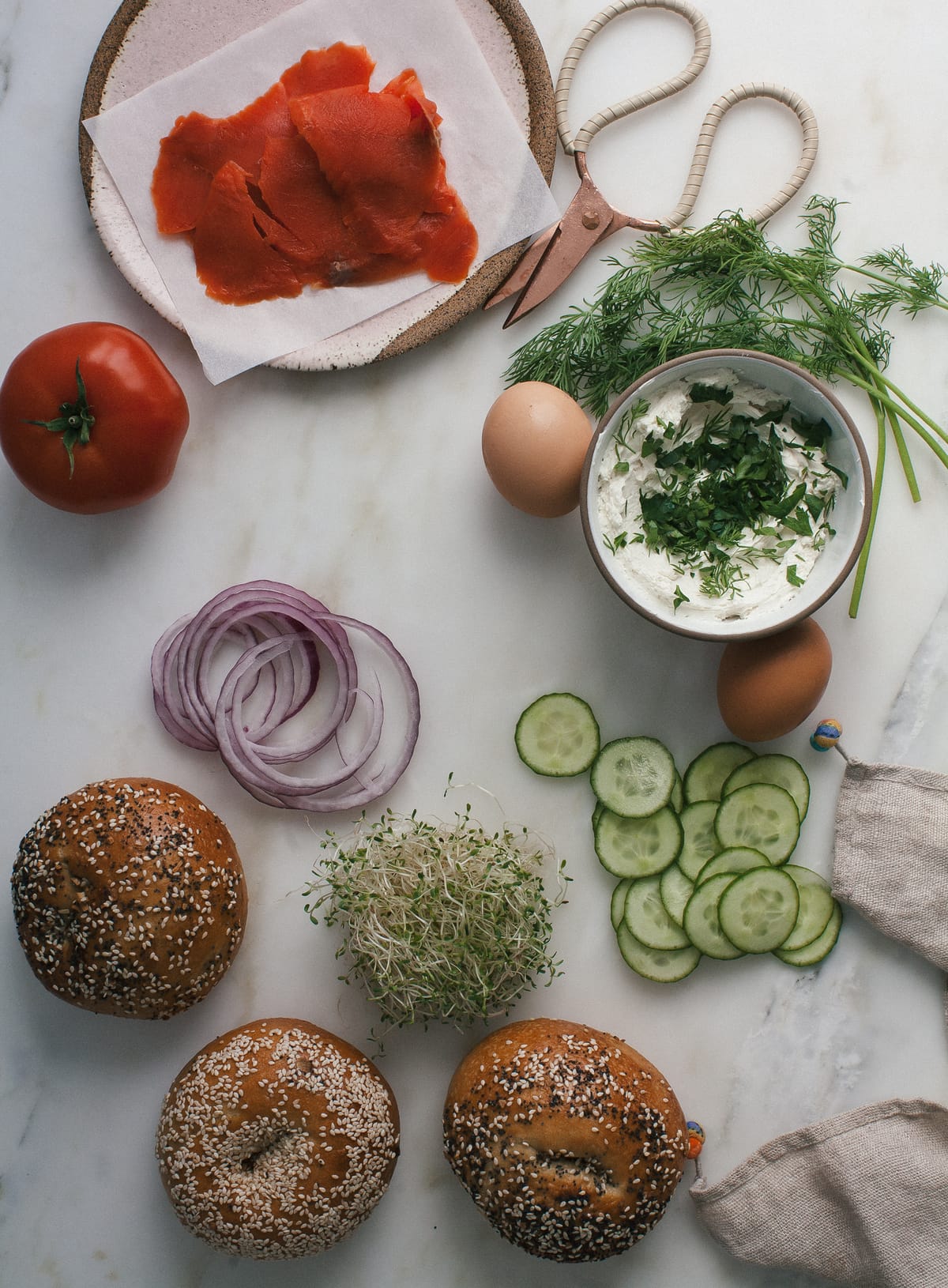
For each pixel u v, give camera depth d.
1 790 1.43
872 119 1.40
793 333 1.39
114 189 1.35
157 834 1.27
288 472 1.42
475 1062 1.28
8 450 1.30
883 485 1.40
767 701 1.25
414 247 1.34
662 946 1.36
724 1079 1.40
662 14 1.39
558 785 1.41
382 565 1.42
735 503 1.27
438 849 1.30
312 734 1.39
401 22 1.32
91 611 1.43
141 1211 1.41
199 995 1.30
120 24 1.32
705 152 1.35
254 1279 1.40
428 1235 1.40
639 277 1.31
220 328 1.36
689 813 1.39
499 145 1.34
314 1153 1.25
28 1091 1.42
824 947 1.38
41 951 1.28
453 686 1.42
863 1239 1.31
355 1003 1.40
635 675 1.41
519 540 1.41
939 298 1.37
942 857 1.34
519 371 1.37
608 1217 1.22
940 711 1.40
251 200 1.32
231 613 1.38
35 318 1.42
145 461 1.29
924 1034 1.39
